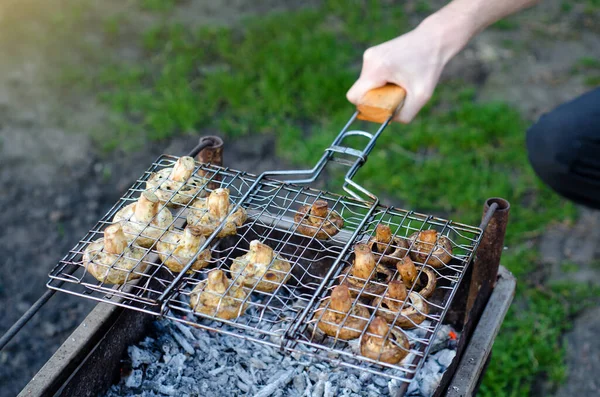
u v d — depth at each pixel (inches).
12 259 126.6
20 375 108.2
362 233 69.3
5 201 138.6
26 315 57.9
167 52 185.0
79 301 120.3
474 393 76.0
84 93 169.5
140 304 74.0
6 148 151.5
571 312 119.6
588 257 129.8
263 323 80.8
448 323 82.6
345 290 59.1
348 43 189.8
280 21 197.9
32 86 170.7
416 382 74.5
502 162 150.0
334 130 157.4
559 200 141.5
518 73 181.6
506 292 77.9
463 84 176.7
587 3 214.5
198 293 61.1
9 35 187.8
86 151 151.9
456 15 82.0
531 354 111.3
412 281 64.2
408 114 83.4
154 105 164.1
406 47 81.3
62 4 202.4
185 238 64.8
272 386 73.7
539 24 204.4
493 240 72.1
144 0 207.6
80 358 66.6
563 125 80.5
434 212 138.3
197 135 156.9
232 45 187.8
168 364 75.9
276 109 163.3
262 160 151.2
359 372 74.9
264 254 64.6
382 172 145.6
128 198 73.1
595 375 109.7
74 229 133.9
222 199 68.9
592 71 183.3
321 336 75.7
